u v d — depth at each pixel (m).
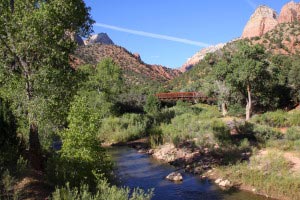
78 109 15.70
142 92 75.12
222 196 18.89
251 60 42.97
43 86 16.50
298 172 20.36
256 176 20.55
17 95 16.31
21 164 13.75
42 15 15.52
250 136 30.16
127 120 46.59
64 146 15.48
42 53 16.62
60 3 16.27
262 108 49.25
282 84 48.75
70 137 15.38
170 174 22.83
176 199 18.41
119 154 32.22
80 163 14.84
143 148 34.72
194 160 26.36
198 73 114.50
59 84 17.08
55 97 16.97
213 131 31.55
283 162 21.55
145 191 19.66
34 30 15.42
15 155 14.85
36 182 13.50
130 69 183.12
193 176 23.20
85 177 14.20
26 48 16.02
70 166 14.56
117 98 58.59
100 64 53.69
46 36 16.16
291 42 124.69
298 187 18.66
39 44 16.12
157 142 34.31
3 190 11.82
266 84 45.28
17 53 15.76
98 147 15.84
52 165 14.78
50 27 16.23
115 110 52.72
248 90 43.38
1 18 15.42
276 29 139.50
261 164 22.36
